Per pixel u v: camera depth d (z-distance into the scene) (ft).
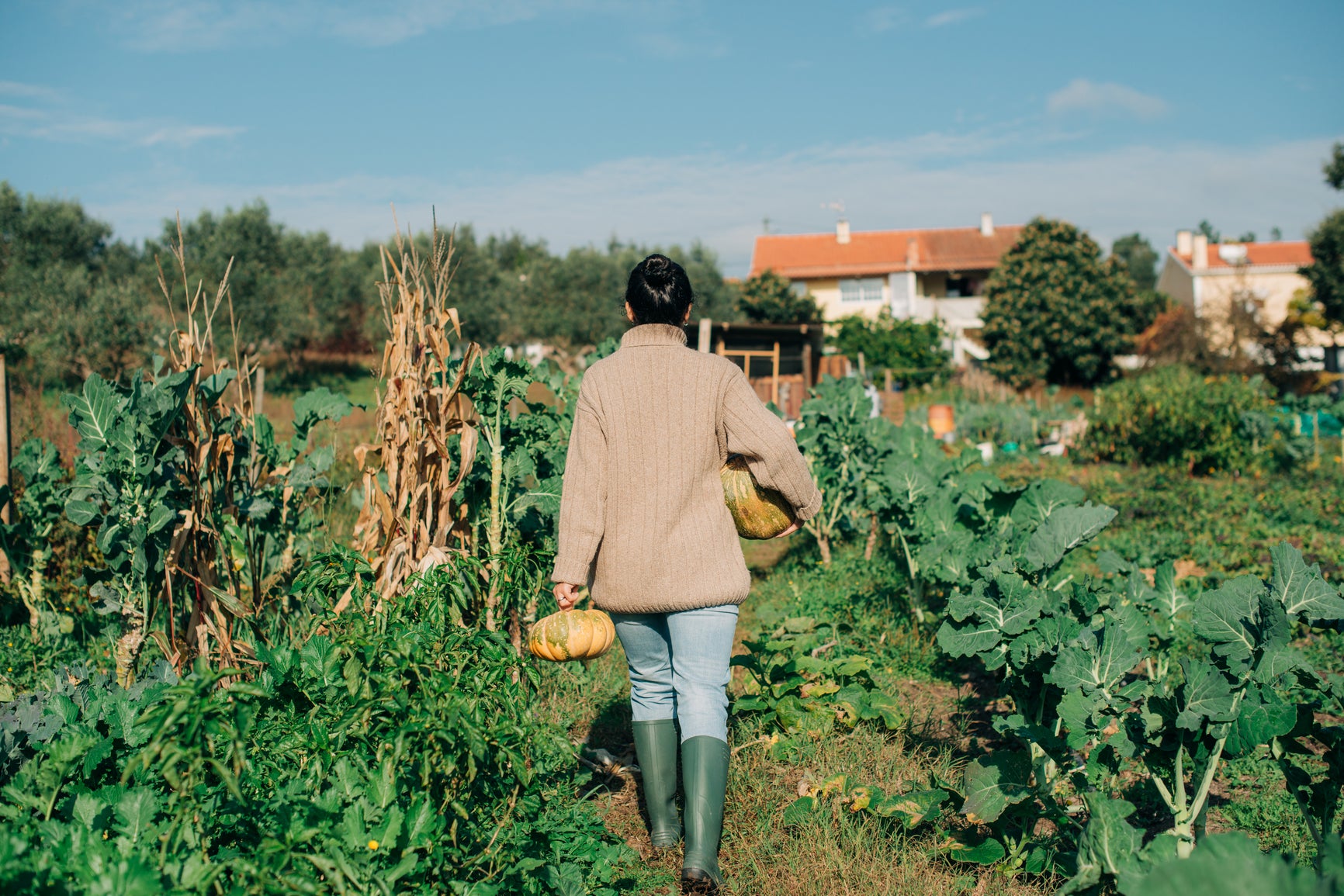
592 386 8.83
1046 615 10.84
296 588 10.41
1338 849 5.03
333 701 7.66
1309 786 8.71
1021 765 9.36
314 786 7.10
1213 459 48.49
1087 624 10.64
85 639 15.53
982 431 61.52
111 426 11.49
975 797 9.12
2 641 14.76
